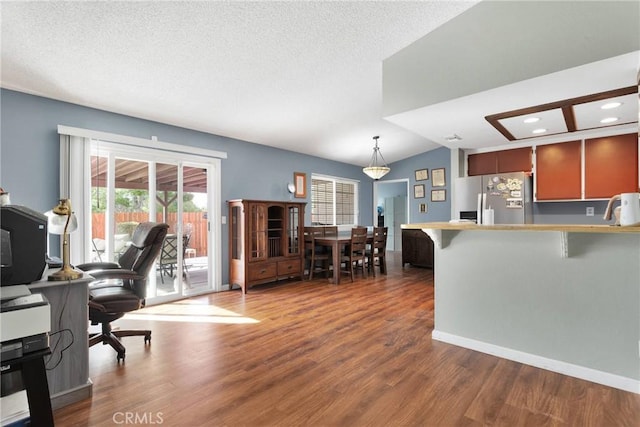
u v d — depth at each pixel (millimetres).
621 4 1938
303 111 3973
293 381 2020
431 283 4898
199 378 2053
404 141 5762
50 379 1739
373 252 5473
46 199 3012
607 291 1994
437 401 1803
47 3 1932
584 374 2049
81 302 1864
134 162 3684
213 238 4438
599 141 4039
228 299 4004
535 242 2256
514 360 2314
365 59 2986
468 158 5098
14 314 1303
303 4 2174
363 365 2236
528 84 2344
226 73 2906
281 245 4910
